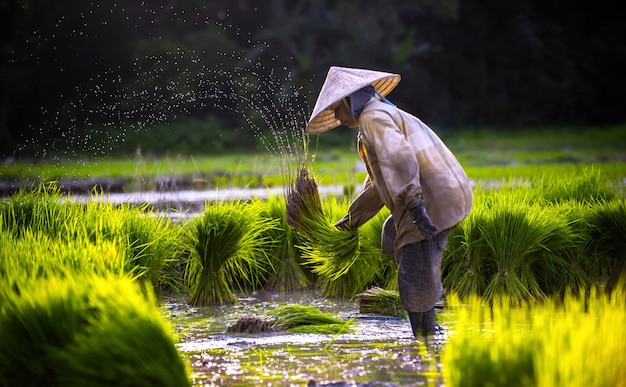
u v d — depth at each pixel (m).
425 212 9.38
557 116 87.12
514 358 6.82
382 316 11.80
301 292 14.79
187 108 68.19
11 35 66.88
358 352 9.34
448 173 9.87
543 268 13.63
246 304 13.41
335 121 10.79
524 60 87.44
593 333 7.05
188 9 70.69
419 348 9.49
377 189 9.94
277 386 7.86
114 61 66.06
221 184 29.50
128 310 7.64
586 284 13.79
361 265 13.87
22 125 65.44
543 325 7.35
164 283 14.23
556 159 53.69
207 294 13.47
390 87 10.80
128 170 44.97
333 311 12.49
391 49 81.00
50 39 65.94
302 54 77.31
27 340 7.61
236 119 68.81
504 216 13.14
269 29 77.69
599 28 93.00
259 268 15.22
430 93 83.19
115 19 66.19
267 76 72.56
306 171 11.51
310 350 9.49
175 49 64.62
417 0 83.31
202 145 66.31
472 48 86.75
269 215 15.68
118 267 9.88
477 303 12.47
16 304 7.71
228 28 76.12
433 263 9.84
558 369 6.47
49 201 13.67
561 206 15.47
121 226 13.35
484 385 6.77
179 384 7.43
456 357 7.01
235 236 13.63
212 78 66.12
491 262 13.38
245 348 9.67
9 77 65.12
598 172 18.28
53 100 65.75
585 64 88.81
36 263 9.16
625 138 73.75
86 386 7.23
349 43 79.31
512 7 86.50
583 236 13.98
